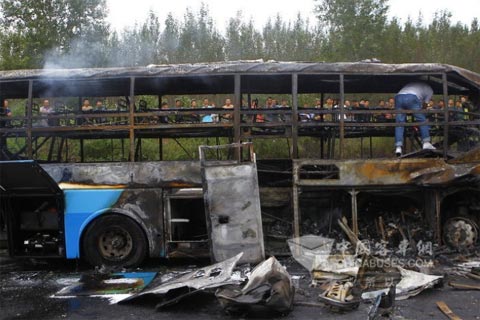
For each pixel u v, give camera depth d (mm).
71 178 8219
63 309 6066
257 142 14570
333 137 10859
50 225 8422
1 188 7910
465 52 27297
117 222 8164
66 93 10352
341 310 5762
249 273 6602
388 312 5555
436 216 8367
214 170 7695
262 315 5730
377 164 8211
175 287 6023
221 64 8461
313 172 8188
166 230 8133
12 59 21203
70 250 8141
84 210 8172
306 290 6629
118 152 15297
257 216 7637
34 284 7398
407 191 8664
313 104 17297
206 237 8609
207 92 10672
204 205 8172
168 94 10766
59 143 11891
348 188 8281
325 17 25516
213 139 14898
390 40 25516
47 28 22562
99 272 7969
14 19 22703
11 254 8312
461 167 8164
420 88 9023
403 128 8992
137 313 5879
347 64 8469
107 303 6293
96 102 12195
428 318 5469
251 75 8719
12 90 9781
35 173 7562
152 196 8172
